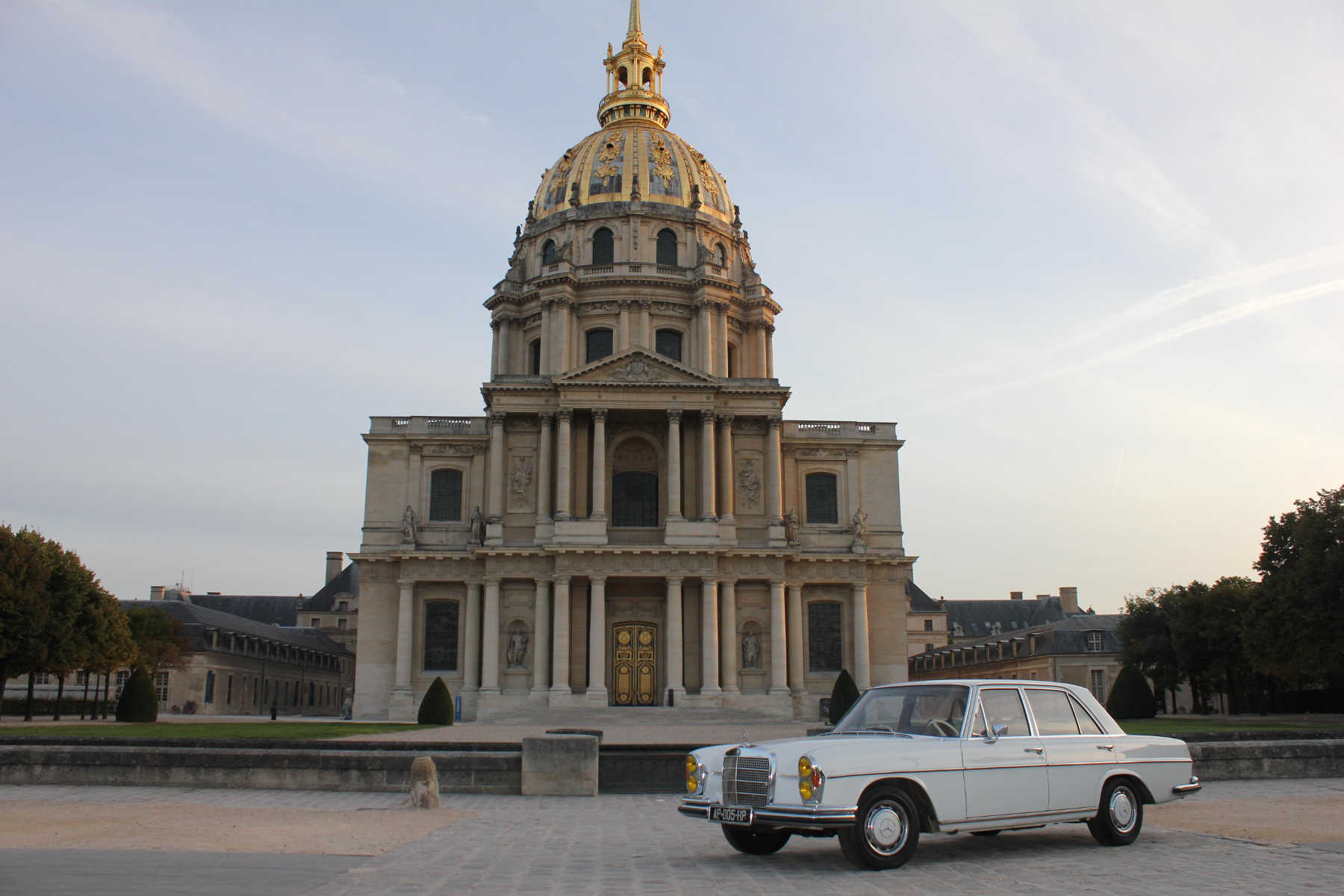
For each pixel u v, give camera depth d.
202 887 15.32
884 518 92.25
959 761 18.88
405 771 30.42
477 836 21.75
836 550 90.06
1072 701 21.17
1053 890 15.96
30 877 15.92
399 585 87.38
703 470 86.62
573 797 29.58
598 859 18.94
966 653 146.75
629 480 92.25
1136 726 62.31
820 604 90.00
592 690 81.19
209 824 22.41
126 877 16.00
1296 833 21.95
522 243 109.12
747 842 19.69
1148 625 109.88
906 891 15.89
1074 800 19.97
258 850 19.22
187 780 30.77
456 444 90.88
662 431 91.56
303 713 137.88
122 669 112.69
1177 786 21.41
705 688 82.38
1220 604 100.00
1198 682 108.38
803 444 92.62
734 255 110.75
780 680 84.38
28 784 30.94
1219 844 20.75
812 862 18.69
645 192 107.50
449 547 87.50
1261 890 15.91
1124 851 19.91
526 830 22.83
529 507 87.75
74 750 31.11
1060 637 121.94
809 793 17.53
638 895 15.48
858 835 17.66
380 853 19.27
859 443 93.00
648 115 116.88
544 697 82.06
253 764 30.77
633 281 102.38
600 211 105.50
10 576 77.38
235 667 121.62
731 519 86.69
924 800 18.53
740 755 18.88
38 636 78.69
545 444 87.25
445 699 70.88
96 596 85.81
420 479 90.38
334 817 24.25
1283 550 83.44
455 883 16.33
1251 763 33.19
